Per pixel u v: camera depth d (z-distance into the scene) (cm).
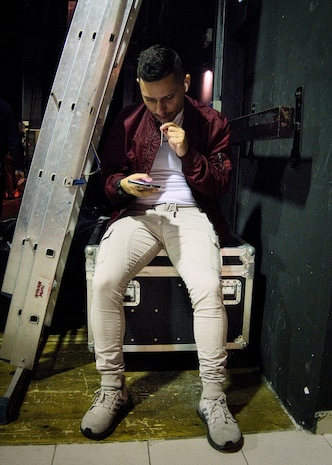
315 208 158
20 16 743
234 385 197
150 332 199
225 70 273
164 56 156
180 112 180
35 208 177
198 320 162
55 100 175
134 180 166
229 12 270
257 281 218
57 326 248
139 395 186
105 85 171
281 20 194
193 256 169
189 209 186
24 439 157
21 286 181
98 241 207
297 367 170
